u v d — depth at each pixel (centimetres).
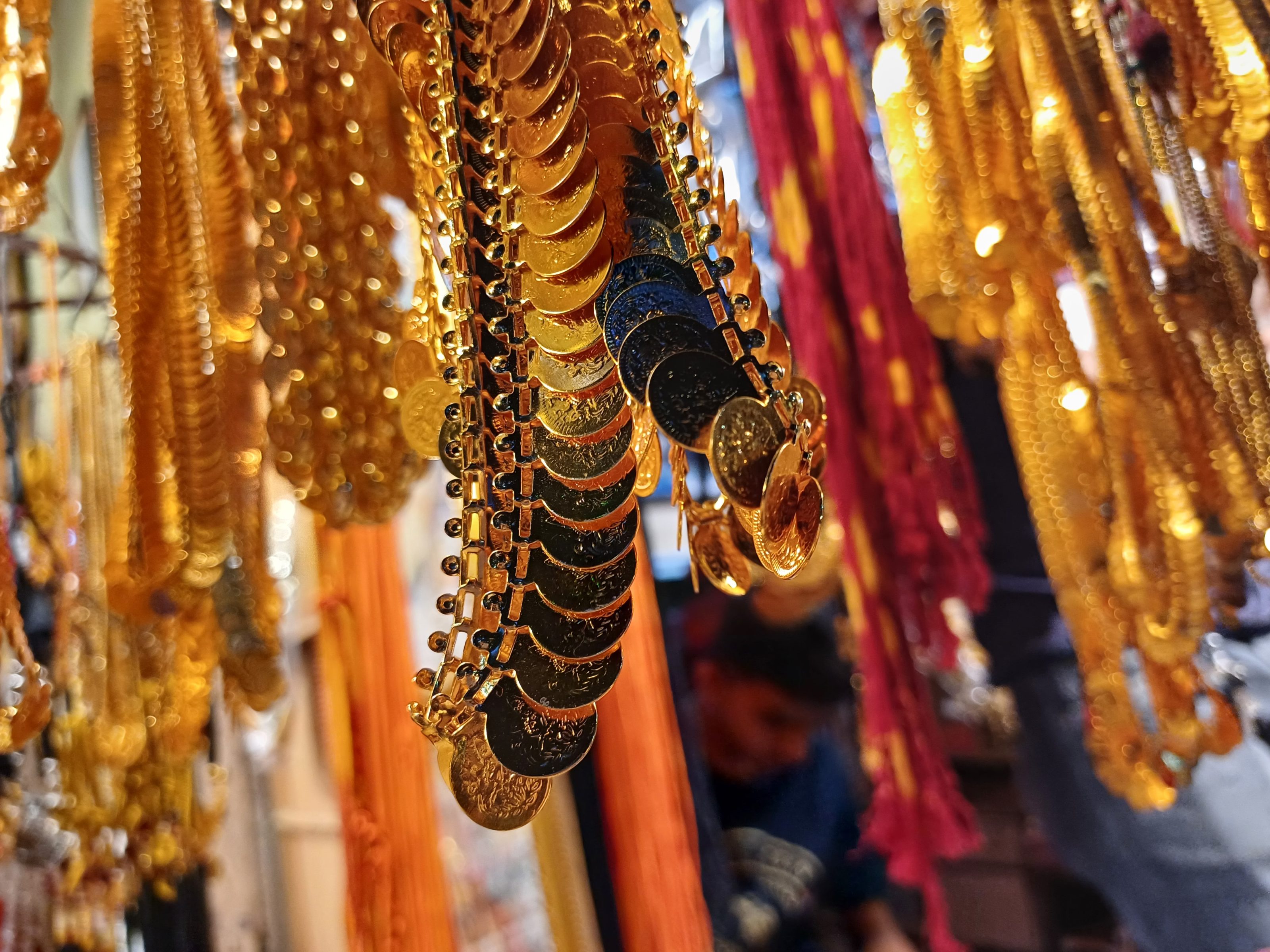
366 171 59
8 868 93
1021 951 119
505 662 41
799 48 81
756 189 109
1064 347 69
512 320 43
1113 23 68
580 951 85
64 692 104
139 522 60
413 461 59
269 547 106
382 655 90
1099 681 73
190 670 74
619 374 41
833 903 110
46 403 118
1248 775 79
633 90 44
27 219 58
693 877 80
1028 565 92
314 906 129
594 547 43
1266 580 69
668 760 81
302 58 57
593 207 42
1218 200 65
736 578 47
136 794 92
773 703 111
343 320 57
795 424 40
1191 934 81
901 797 75
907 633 78
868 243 79
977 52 65
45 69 58
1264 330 82
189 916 112
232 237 62
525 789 42
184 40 63
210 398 61
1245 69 56
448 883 104
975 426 97
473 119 44
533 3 42
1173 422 62
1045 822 96
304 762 130
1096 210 62
